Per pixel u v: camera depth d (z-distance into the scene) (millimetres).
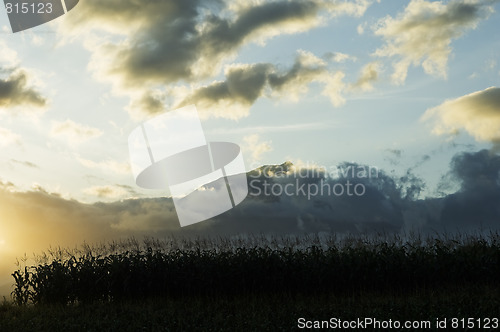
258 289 10273
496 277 10023
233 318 7609
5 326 7961
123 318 7961
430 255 10367
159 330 6949
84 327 7461
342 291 10180
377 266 10188
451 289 9727
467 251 10516
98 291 10516
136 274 10469
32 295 10523
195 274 10422
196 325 7293
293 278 10266
